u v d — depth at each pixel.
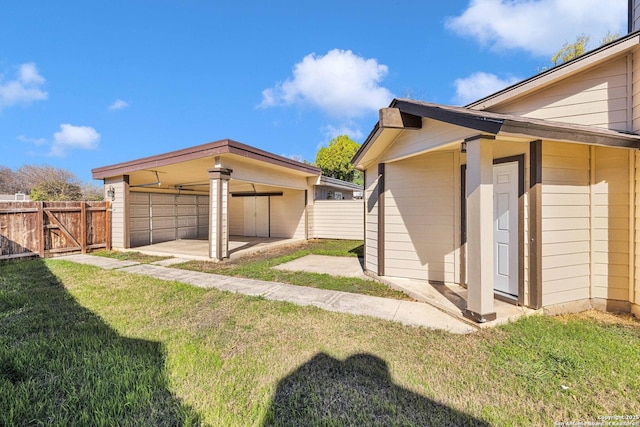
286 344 2.93
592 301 3.97
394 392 2.17
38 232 8.16
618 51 3.79
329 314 3.79
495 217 4.31
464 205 4.88
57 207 8.57
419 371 2.45
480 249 3.34
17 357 2.56
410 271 5.36
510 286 4.10
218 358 2.62
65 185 22.77
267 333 3.19
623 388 2.20
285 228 12.96
